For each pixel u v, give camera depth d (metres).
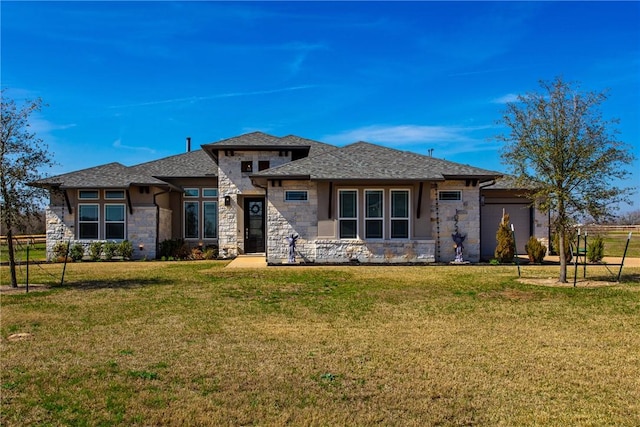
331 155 20.69
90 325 8.45
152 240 21.58
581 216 12.77
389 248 18.52
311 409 4.97
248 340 7.50
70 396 5.27
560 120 12.55
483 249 21.95
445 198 19.22
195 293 11.77
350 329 8.20
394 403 5.13
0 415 4.80
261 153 22.59
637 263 19.00
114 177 21.83
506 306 10.12
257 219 23.00
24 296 11.36
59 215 21.34
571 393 5.39
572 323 8.59
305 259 18.67
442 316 9.20
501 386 5.59
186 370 6.10
